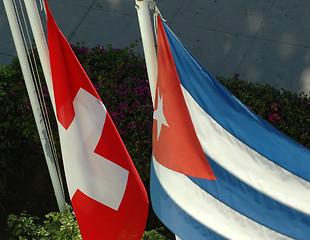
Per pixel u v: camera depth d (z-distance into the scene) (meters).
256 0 9.67
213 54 8.95
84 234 4.98
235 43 9.06
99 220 4.88
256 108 6.54
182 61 4.34
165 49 4.29
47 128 6.25
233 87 6.80
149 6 4.14
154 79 4.66
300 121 6.40
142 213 4.81
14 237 6.69
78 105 4.52
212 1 9.67
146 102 6.63
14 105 6.64
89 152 4.64
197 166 4.66
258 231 4.96
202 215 4.94
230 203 4.85
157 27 4.22
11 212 6.92
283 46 9.01
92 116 4.54
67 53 4.32
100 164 4.68
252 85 6.81
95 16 9.55
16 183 7.16
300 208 4.83
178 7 9.62
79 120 4.56
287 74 8.65
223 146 4.64
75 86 4.46
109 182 4.72
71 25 9.44
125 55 7.21
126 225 4.87
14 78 6.94
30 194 7.08
